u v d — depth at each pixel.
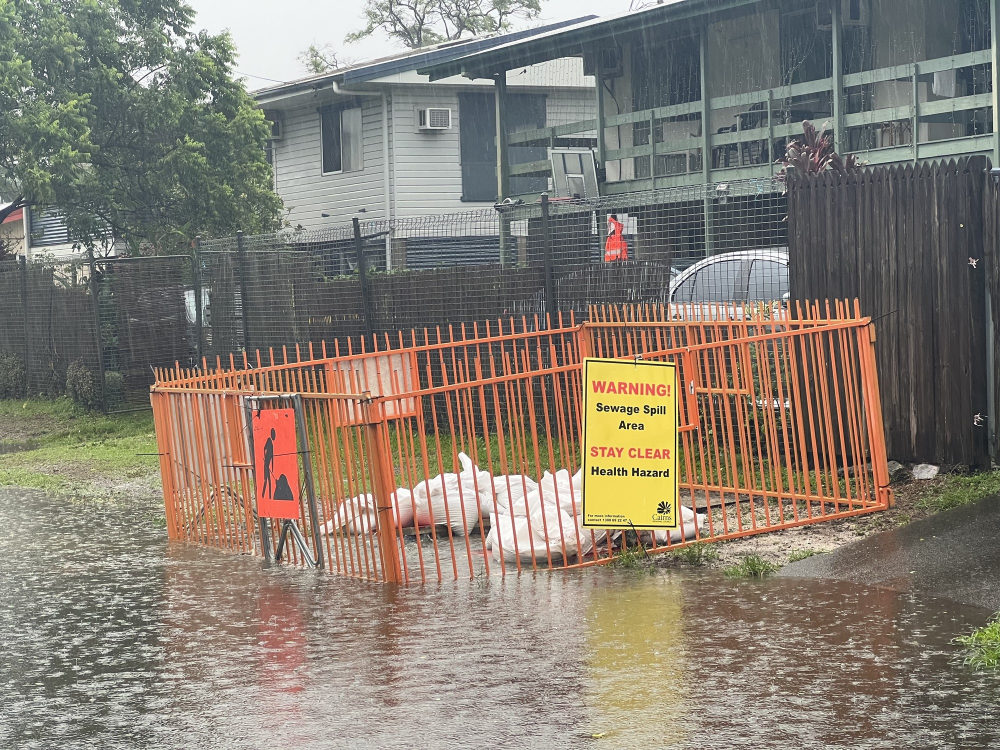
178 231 27.52
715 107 20.91
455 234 17.61
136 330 20.67
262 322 18.52
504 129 24.33
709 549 8.84
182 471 10.70
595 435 8.62
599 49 22.81
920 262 10.23
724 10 20.30
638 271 13.01
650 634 6.66
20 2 26.23
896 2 20.22
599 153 22.86
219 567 9.37
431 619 7.27
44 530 11.42
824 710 5.26
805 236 11.09
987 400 9.98
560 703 5.50
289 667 6.34
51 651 6.94
